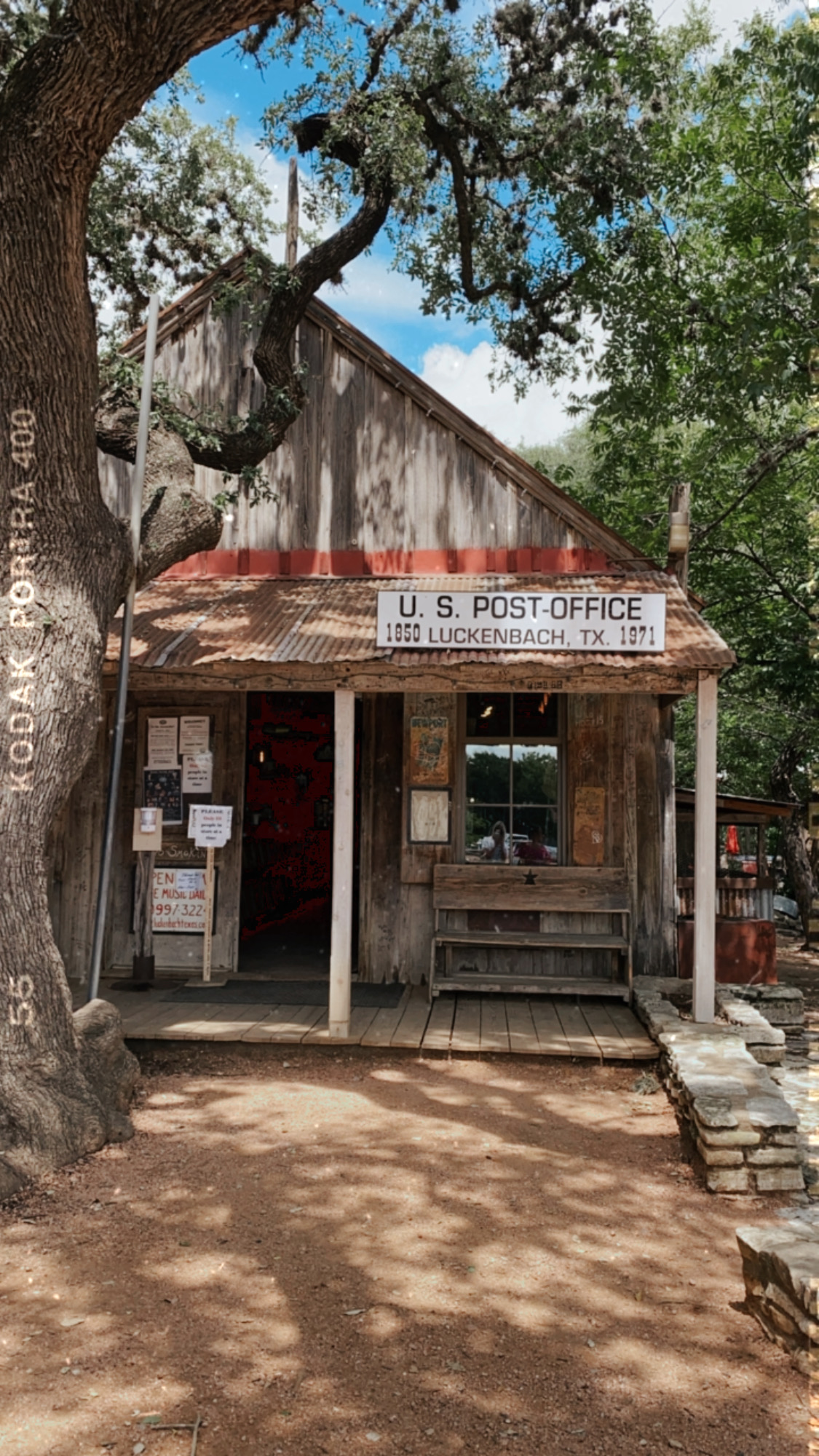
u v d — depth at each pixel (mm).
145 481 7938
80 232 6172
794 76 10531
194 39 5891
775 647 14891
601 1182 5473
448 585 9883
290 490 10617
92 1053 6199
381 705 10094
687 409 13250
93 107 5789
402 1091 7043
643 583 9766
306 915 13984
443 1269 4383
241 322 10844
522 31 11672
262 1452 3148
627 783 9625
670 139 13375
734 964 10117
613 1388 3539
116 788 7102
